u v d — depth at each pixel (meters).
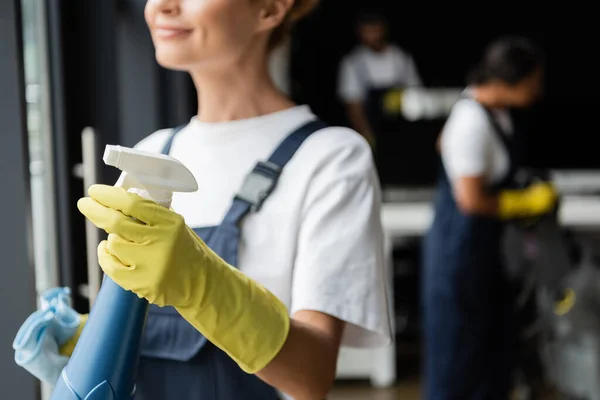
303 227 1.26
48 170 2.11
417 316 5.14
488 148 3.31
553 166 5.64
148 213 0.97
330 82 7.57
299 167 1.29
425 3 7.48
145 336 1.24
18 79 1.47
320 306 1.21
